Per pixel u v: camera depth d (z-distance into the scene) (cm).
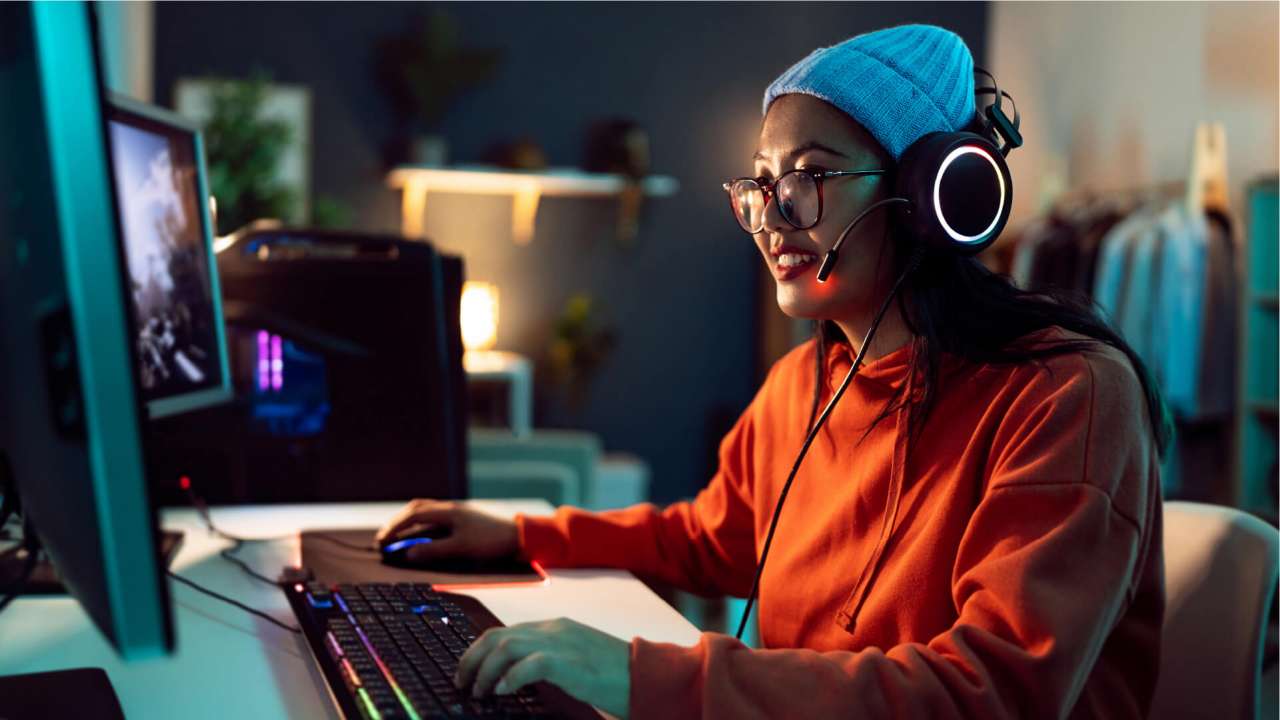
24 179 52
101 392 50
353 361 157
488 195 560
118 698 79
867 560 96
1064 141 504
